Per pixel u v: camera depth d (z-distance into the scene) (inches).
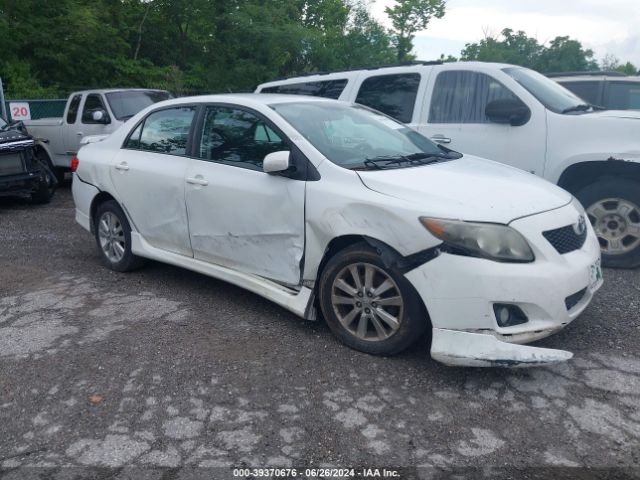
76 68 780.6
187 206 203.0
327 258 171.5
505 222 147.3
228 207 189.3
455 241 145.3
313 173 171.8
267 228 180.4
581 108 255.0
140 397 145.8
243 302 205.0
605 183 233.0
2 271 249.1
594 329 178.1
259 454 123.8
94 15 756.0
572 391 144.8
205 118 205.9
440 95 271.1
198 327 185.2
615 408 137.6
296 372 155.6
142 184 217.9
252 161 187.8
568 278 148.6
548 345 167.8
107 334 181.6
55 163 483.5
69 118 467.2
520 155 247.8
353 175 165.2
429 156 191.3
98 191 238.8
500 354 141.2
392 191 157.6
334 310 168.4
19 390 150.6
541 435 128.4
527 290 143.3
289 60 774.5
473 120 261.4
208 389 148.6
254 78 775.1
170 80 805.2
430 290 147.9
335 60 780.0
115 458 123.6
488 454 122.6
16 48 721.6
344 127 195.8
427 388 147.2
